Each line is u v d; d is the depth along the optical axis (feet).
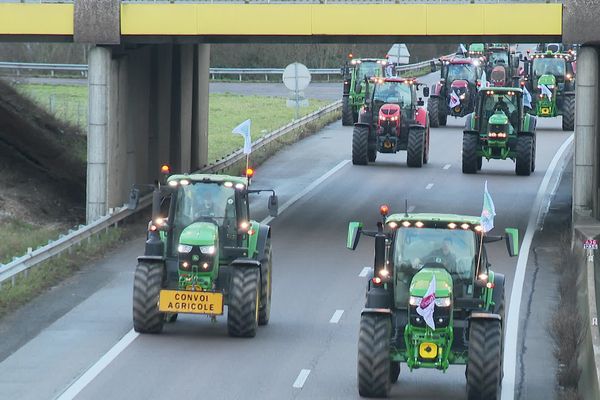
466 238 166.71
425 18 268.62
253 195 330.75
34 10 272.31
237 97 583.99
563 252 259.19
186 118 345.31
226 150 414.00
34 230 282.15
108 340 191.62
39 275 227.61
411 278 165.58
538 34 264.72
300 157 401.90
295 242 272.31
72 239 248.93
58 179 332.19
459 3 267.18
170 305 190.80
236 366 179.52
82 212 310.65
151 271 194.18
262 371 177.47
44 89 554.87
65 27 273.13
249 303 192.54
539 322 209.56
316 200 324.80
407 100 386.32
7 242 256.52
